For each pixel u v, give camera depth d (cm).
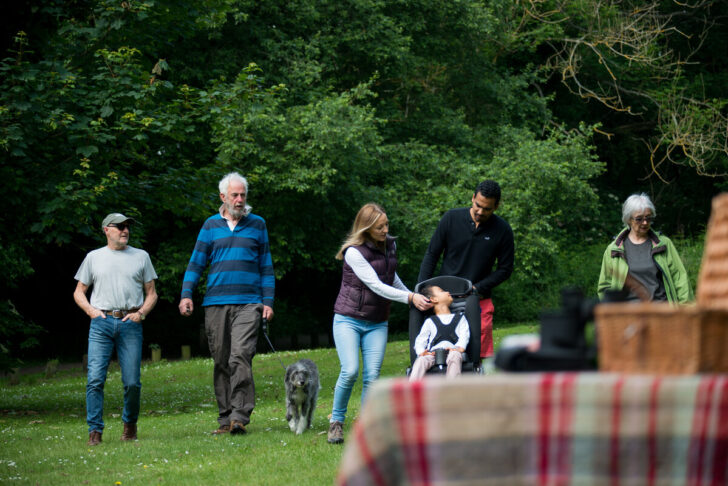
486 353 672
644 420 187
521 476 191
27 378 1927
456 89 2898
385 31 2480
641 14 3016
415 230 2423
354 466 195
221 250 801
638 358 194
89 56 1352
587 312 208
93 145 1205
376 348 685
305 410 797
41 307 2903
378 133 2416
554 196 2566
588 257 2822
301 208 2372
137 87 1248
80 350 2803
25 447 779
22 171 1152
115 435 852
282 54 2369
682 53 3353
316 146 2164
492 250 668
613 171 3466
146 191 1350
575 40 2900
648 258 643
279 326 2780
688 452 185
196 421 984
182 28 1531
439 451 192
